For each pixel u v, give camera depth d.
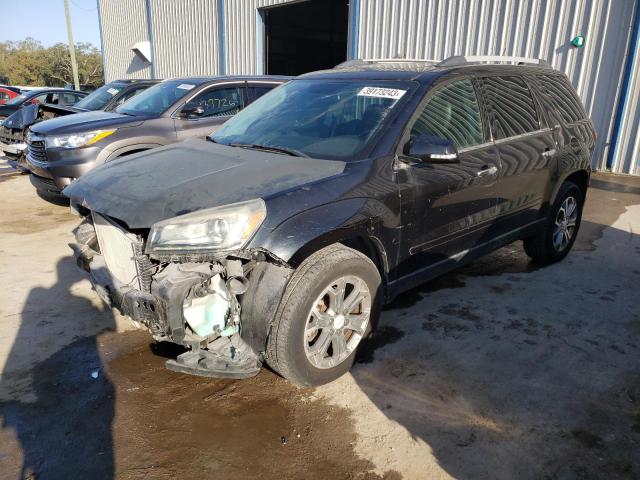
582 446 2.53
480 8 9.95
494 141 3.89
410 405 2.83
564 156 4.59
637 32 8.22
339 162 3.11
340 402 2.85
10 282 4.46
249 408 2.81
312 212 2.72
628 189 7.95
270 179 2.87
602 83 8.78
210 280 2.61
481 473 2.36
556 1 8.98
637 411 2.79
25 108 9.20
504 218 4.09
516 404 2.84
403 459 2.45
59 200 7.48
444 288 4.36
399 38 11.43
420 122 3.39
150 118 6.53
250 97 7.32
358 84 3.77
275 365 2.78
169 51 19.75
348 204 2.87
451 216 3.55
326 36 21.25
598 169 9.16
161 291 2.48
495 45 9.88
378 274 3.09
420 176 3.28
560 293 4.28
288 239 2.59
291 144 3.49
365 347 3.29
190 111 6.58
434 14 10.69
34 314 3.87
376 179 3.06
